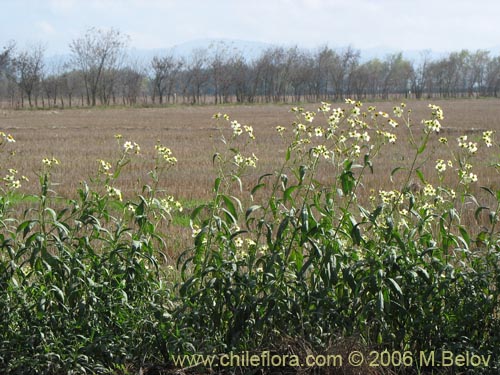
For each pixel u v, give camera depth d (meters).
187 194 15.16
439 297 5.57
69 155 23.83
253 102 93.56
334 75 106.69
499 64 126.69
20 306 5.47
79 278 5.41
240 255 6.05
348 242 6.36
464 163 6.34
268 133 33.41
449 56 129.62
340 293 5.59
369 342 5.38
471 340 5.48
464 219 11.59
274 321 5.48
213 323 5.50
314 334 5.44
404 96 119.88
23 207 12.84
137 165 20.59
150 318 5.45
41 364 5.06
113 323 5.49
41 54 77.81
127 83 88.12
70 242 5.82
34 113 59.72
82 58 86.38
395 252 5.50
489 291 5.62
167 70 87.75
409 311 5.49
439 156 22.27
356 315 5.42
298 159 6.20
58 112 61.69
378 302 5.07
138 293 5.62
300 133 5.88
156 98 111.50
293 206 5.73
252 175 17.75
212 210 5.91
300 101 99.31
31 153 24.50
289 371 5.36
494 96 117.69
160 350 5.47
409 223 6.61
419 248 5.80
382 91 120.06
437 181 16.52
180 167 20.20
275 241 5.53
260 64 97.44
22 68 75.81
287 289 5.66
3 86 89.06
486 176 17.27
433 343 5.54
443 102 87.31
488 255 5.76
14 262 5.83
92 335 5.22
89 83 88.25
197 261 5.77
